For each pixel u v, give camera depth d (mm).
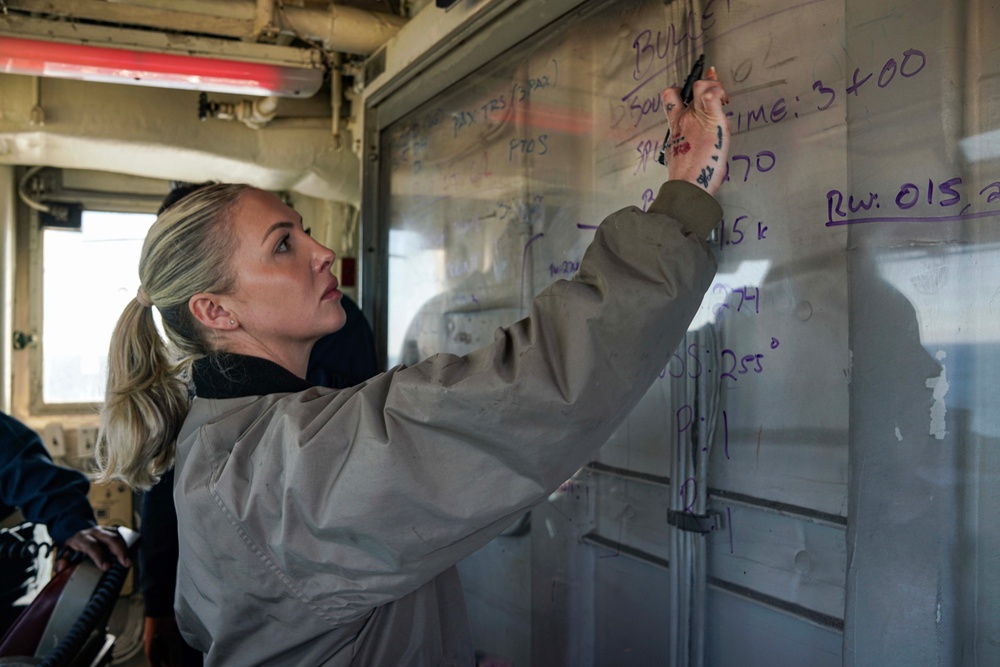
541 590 1553
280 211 992
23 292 3211
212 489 812
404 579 780
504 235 1656
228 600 821
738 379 1081
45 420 3227
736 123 1081
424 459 739
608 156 1330
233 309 967
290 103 2656
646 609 1275
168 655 1501
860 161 851
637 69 1255
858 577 833
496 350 752
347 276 2988
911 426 792
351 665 855
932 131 776
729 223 1100
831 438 939
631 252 753
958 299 758
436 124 1981
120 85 2475
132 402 1044
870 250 836
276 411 836
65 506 1522
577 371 712
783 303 1005
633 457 1294
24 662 1128
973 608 752
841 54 919
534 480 746
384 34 2061
